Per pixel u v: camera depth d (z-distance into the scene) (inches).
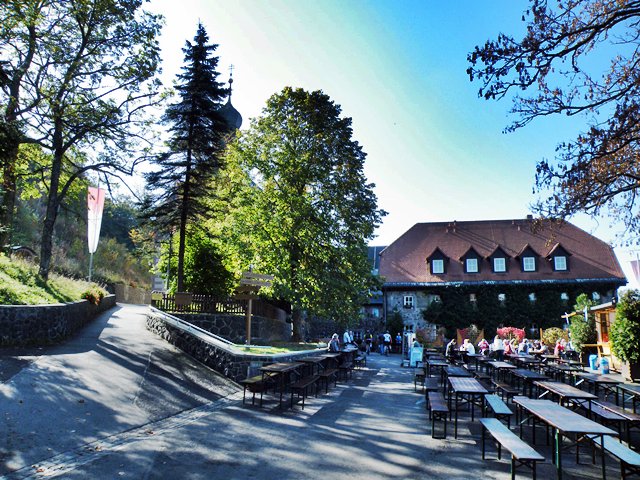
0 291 633.0
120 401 417.7
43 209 2165.4
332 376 797.9
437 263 1937.7
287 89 1120.2
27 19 785.6
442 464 313.3
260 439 358.0
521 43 326.3
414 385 705.0
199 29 1114.7
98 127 925.8
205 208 1077.8
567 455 349.1
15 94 856.9
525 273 1872.5
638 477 298.0
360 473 289.4
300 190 1090.7
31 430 319.9
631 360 742.5
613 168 407.8
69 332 681.6
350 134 1154.0
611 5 343.0
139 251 1443.2
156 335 784.9
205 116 1091.9
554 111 373.1
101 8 868.6
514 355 929.5
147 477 265.4
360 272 1128.2
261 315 1075.9
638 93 358.6
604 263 1849.2
